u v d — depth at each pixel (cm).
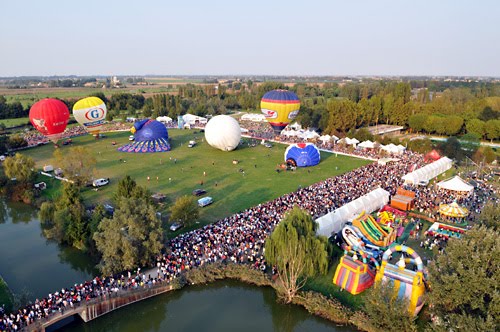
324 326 3070
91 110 9600
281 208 4978
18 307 3111
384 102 12738
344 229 4031
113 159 8044
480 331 2280
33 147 9306
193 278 3503
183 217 4425
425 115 11644
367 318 2916
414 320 2866
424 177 6494
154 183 6356
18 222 5266
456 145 8312
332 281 3497
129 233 3575
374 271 3538
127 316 3222
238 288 3559
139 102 17662
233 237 4159
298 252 3300
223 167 7462
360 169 7181
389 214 4622
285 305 3269
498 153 8794
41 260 4122
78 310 3019
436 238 4319
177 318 3172
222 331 3017
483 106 12188
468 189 5531
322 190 5756
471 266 2591
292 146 7669
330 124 11156
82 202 4731
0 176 6297
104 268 3497
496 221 3656
